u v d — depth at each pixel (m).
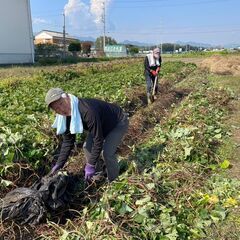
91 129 2.58
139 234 2.35
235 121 5.38
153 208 2.59
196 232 2.44
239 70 13.67
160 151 3.82
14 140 3.24
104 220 2.38
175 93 8.05
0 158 3.06
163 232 2.39
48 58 22.66
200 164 3.53
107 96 5.87
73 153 3.89
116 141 2.89
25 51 21.56
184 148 3.69
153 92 6.72
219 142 4.31
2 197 2.92
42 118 4.20
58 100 2.42
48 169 3.43
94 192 2.98
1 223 2.48
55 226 2.50
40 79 9.16
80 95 5.78
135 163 3.36
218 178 3.25
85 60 22.92
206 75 12.38
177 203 2.79
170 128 4.70
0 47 20.25
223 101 6.52
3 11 20.11
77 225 2.54
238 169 3.55
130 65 15.95
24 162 3.23
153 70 6.64
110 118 2.81
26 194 2.57
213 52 35.47
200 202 2.76
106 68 13.86
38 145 3.52
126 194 2.68
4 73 11.48
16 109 4.77
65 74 10.51
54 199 2.61
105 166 3.22
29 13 21.47
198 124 4.61
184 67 15.08
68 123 2.61
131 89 7.03
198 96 6.75
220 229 2.52
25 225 2.54
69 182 2.85
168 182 3.06
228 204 2.77
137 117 5.30
